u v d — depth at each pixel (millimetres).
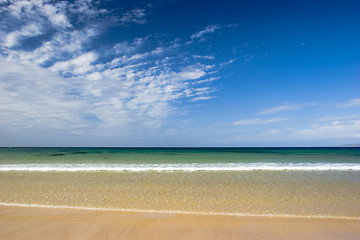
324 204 7219
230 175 13297
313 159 25047
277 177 12648
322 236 4508
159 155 32844
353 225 5188
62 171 14680
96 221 5281
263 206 6965
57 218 5484
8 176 12727
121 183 10781
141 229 4777
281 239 4336
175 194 8594
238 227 4977
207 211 6363
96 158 26031
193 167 16719
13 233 4469
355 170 15508
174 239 4262
